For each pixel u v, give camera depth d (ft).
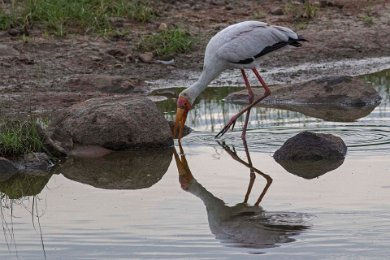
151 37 63.87
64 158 43.19
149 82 58.29
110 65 60.29
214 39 46.57
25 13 65.05
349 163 40.68
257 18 70.23
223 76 61.21
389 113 50.70
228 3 73.15
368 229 31.94
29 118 46.24
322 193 36.47
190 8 71.36
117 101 45.68
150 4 70.59
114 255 30.07
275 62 63.67
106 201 36.40
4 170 40.91
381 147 43.14
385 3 74.90
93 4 67.62
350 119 49.42
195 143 45.34
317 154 41.47
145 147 44.62
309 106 53.21
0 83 55.93
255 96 54.44
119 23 66.49
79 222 33.58
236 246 30.78
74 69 59.11
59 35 63.41
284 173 39.70
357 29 69.10
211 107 52.90
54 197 37.19
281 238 31.42
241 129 47.73
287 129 47.29
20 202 36.70
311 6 72.08
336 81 54.29
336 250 30.12
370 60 64.34
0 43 61.72
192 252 30.30
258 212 34.37
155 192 37.58
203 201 36.09
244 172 40.09
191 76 59.67
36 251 30.66
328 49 65.72
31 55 60.44
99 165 42.06
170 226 32.94
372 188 36.94
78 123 44.62
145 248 30.66
